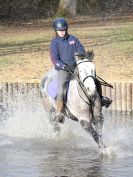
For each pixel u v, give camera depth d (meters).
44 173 11.09
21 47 30.89
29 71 25.38
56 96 13.94
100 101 12.98
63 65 13.45
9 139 14.98
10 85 21.27
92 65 12.58
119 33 32.56
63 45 13.49
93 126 13.38
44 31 37.12
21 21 46.91
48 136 15.24
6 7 49.84
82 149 13.50
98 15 47.19
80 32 33.94
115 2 53.00
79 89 12.91
